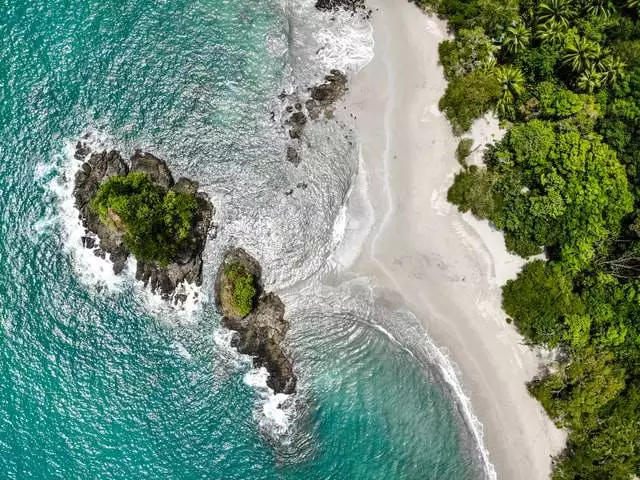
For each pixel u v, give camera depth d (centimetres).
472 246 3516
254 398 3681
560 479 3403
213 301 3706
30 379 3697
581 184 3152
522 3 3384
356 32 3650
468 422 3553
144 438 3697
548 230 3275
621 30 3309
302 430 3641
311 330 3641
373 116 3609
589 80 3244
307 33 3703
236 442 3678
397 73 3594
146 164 3744
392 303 3594
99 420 3694
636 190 3180
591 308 3262
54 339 3731
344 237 3634
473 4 3431
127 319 3759
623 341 3212
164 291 3725
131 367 3738
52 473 3641
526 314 3338
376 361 3609
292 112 3694
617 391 3206
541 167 3259
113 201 3453
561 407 3350
